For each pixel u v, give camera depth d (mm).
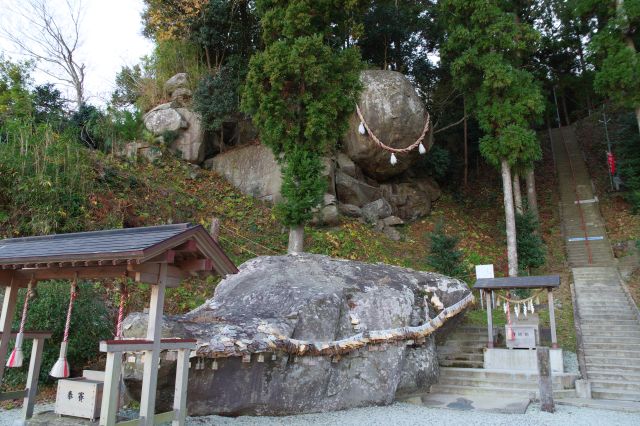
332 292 8289
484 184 24328
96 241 5094
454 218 20500
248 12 17516
